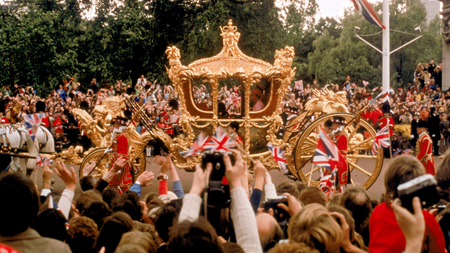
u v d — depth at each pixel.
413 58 52.44
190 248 2.69
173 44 30.38
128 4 29.27
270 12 29.77
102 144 11.16
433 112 20.30
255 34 29.50
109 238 3.79
